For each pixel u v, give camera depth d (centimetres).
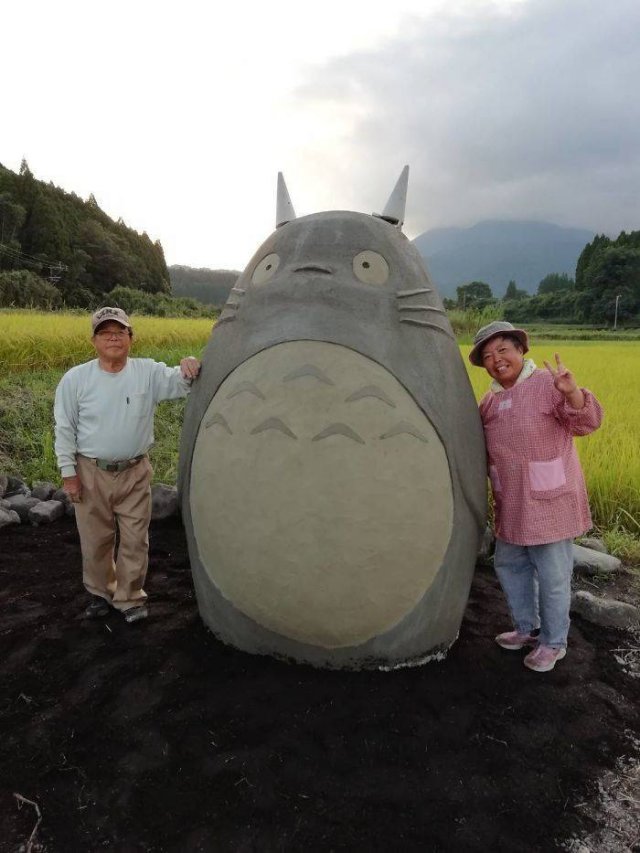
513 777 242
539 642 313
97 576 348
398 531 261
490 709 278
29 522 530
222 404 281
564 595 298
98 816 221
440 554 279
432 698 278
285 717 263
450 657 312
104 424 321
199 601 317
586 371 1280
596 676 314
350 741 253
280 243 302
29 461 659
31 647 324
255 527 264
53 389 855
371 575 263
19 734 261
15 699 284
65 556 458
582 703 290
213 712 268
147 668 300
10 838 213
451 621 299
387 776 238
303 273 283
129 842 211
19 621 353
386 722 263
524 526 290
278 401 263
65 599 382
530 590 319
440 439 274
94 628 343
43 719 270
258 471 262
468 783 238
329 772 238
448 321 309
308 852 207
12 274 3862
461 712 273
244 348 284
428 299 295
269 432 261
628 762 255
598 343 2941
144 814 221
